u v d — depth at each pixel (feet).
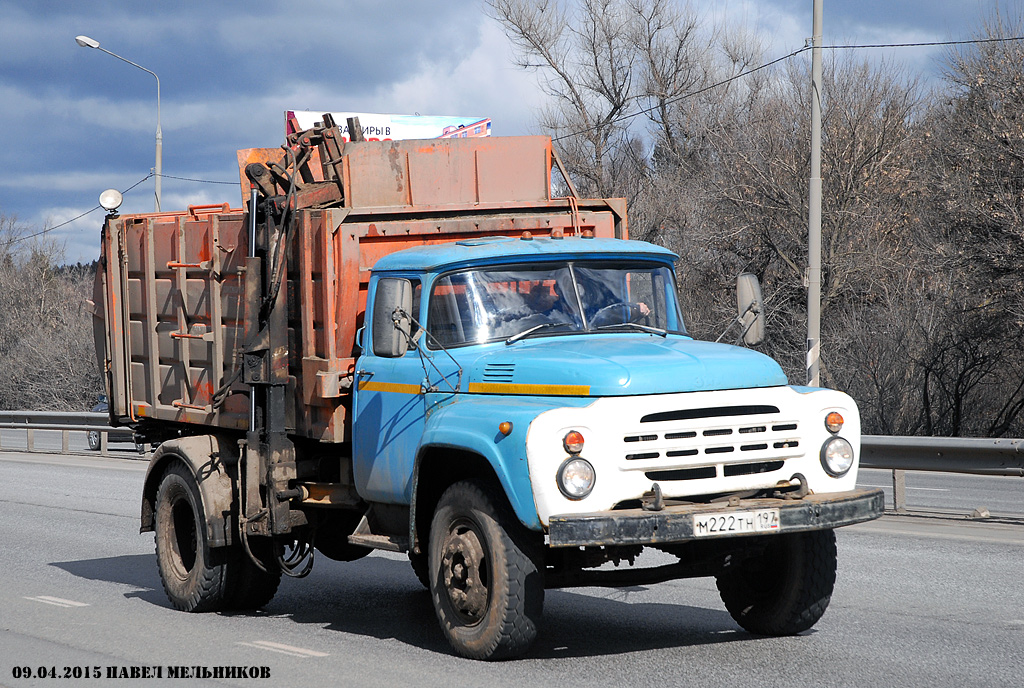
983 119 81.35
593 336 24.47
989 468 41.24
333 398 26.18
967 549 34.96
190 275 30.94
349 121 29.86
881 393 83.82
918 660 21.74
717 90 128.77
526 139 29.73
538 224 28.27
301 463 27.91
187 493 29.12
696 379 21.25
